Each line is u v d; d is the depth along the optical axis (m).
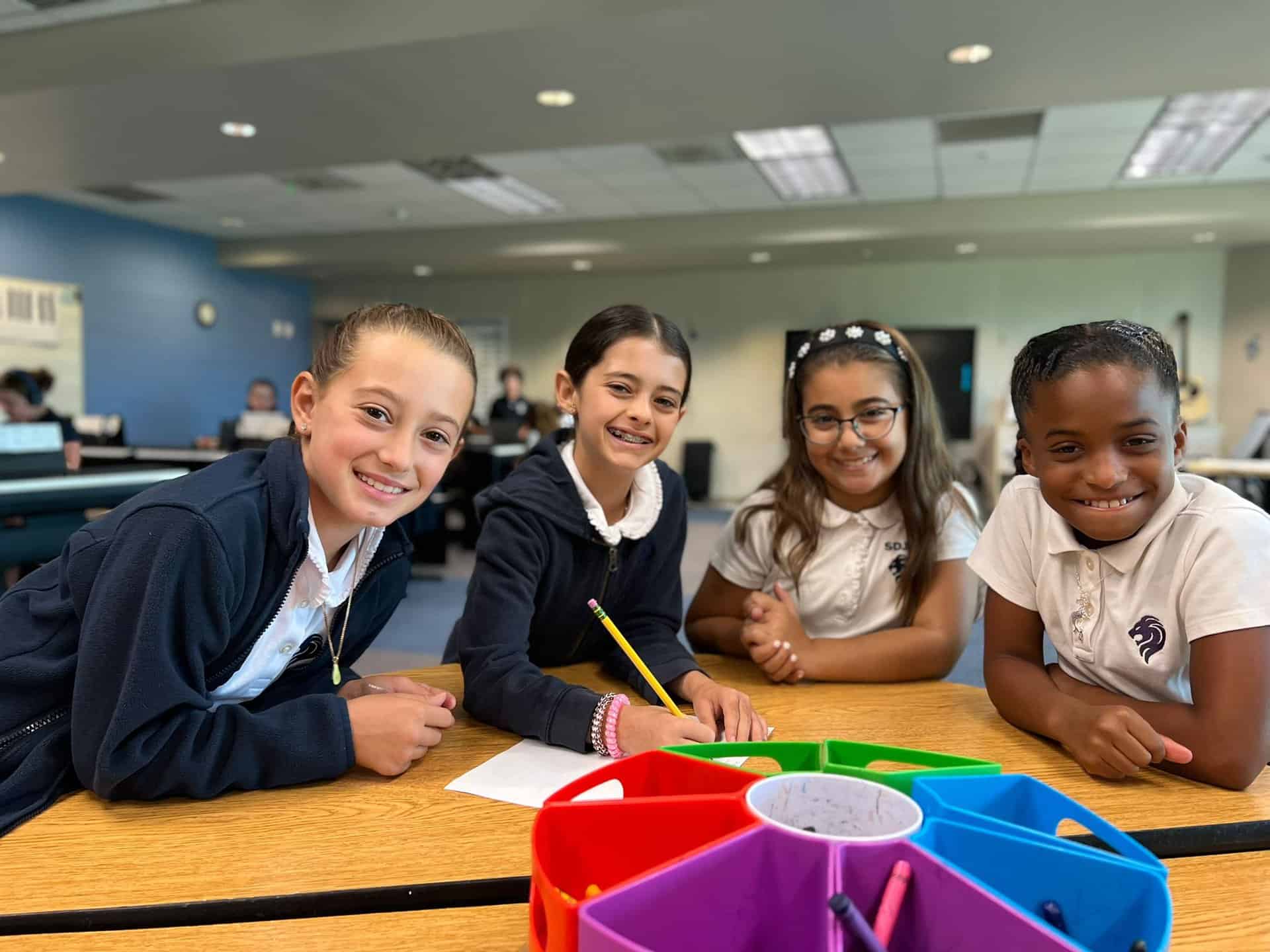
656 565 1.18
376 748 0.76
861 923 0.39
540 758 0.82
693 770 0.56
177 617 0.71
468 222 7.89
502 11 3.28
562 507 1.06
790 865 0.45
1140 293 7.95
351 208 7.38
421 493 0.78
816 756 0.61
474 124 4.35
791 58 3.53
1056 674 0.96
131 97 3.98
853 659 1.10
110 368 7.82
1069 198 6.66
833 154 5.66
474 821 0.68
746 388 9.12
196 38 3.61
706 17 3.18
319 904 0.57
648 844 0.50
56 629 0.77
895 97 3.93
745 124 4.34
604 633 1.17
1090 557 0.89
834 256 8.10
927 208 6.97
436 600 4.23
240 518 0.75
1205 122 4.96
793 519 1.31
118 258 7.87
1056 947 0.38
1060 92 3.84
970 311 8.41
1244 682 0.75
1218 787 0.76
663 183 6.45
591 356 1.06
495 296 9.85
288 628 0.83
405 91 3.92
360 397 0.73
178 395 8.55
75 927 0.55
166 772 0.70
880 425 1.19
